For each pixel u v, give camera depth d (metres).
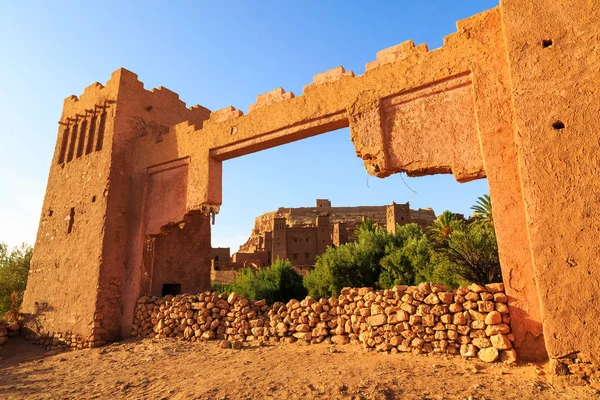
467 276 12.46
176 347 7.69
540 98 4.95
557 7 5.12
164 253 11.32
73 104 12.70
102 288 9.57
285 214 72.38
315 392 4.31
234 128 9.12
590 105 4.65
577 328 4.23
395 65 6.99
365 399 3.98
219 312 8.42
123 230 10.38
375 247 21.27
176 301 9.05
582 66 4.80
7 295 17.20
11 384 6.28
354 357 5.79
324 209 71.88
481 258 12.35
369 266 19.98
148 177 10.59
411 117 6.70
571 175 4.59
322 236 49.97
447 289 5.89
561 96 4.84
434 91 6.52
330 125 7.79
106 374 6.36
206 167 9.34
